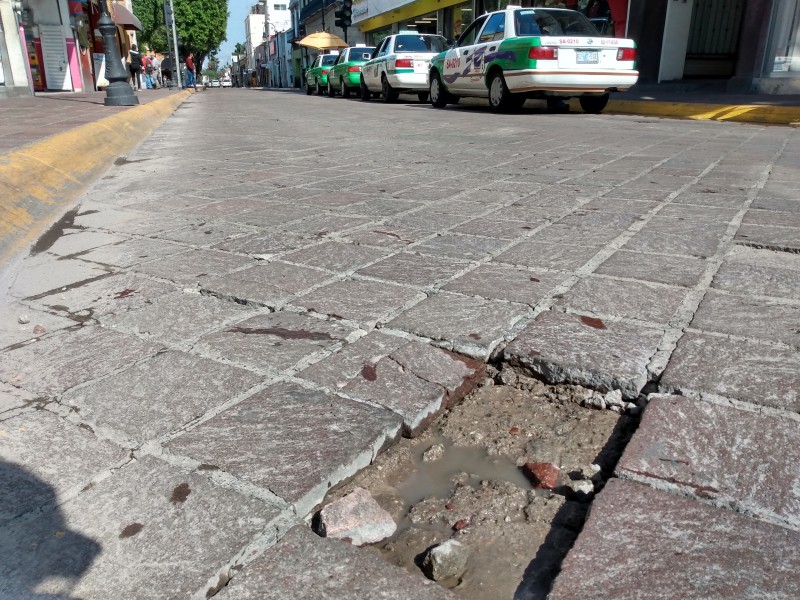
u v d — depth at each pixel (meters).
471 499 1.38
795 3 11.31
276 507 1.23
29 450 1.42
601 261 2.61
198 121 10.67
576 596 1.04
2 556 1.11
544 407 1.70
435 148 6.38
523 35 10.02
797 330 1.94
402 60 14.98
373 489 1.40
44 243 3.11
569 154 5.80
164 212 3.66
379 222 3.32
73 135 5.69
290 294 2.32
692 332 1.94
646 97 12.40
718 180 4.36
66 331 2.06
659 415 1.52
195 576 1.07
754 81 12.08
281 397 1.63
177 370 1.77
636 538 1.15
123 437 1.46
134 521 1.20
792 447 1.39
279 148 6.61
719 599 1.02
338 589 1.06
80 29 20.69
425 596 1.05
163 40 52.44
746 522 1.18
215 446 1.42
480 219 3.35
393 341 1.94
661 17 13.84
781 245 2.78
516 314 2.10
